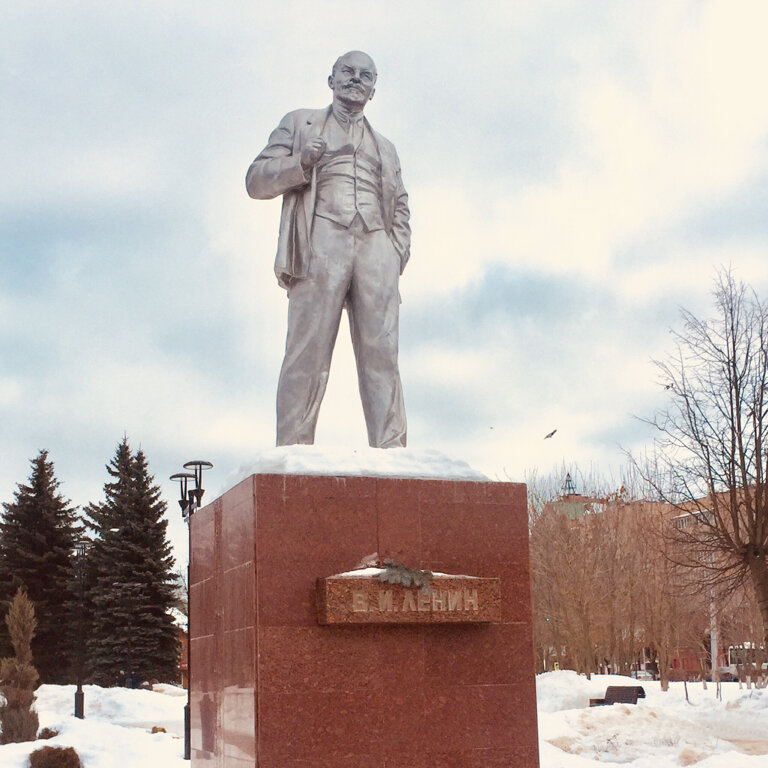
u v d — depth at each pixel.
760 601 21.05
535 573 38.19
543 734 18.55
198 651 9.34
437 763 7.75
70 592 44.22
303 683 7.55
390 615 7.66
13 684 18.80
